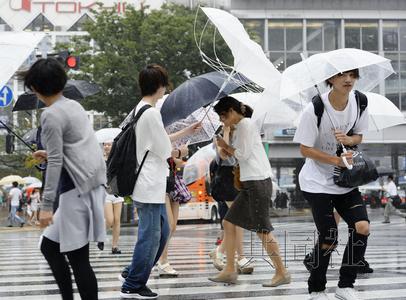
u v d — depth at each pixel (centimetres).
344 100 690
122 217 3762
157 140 762
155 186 768
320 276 705
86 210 575
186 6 4538
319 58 692
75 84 1051
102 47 4028
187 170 1363
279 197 5356
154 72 785
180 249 1703
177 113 861
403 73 5728
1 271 1218
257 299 788
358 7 5712
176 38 3853
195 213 3559
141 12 4041
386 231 2605
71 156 566
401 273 1053
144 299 793
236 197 895
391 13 5703
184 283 939
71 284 602
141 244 783
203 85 879
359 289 871
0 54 768
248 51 834
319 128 696
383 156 5888
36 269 1258
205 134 1048
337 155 705
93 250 1672
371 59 697
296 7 5659
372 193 5491
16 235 2880
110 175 769
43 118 561
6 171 5903
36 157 624
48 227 596
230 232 896
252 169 860
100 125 4509
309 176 705
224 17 866
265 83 826
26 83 577
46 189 552
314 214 700
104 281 1003
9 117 3569
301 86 688
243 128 852
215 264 1088
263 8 5634
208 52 3866
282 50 5653
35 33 824
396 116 948
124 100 3900
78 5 8812
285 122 946
